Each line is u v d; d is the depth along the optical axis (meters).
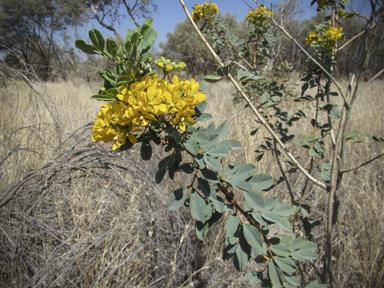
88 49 0.91
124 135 0.95
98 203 1.97
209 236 2.44
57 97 6.23
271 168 3.11
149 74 0.91
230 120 3.99
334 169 1.24
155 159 3.02
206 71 15.29
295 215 1.87
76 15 14.51
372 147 3.52
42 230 1.88
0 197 2.14
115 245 1.87
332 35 1.58
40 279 1.67
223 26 2.43
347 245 2.07
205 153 1.03
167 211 2.18
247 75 1.08
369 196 2.46
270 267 1.24
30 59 25.66
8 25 21.89
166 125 0.98
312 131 3.96
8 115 3.66
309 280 1.99
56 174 2.24
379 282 1.89
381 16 1.06
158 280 1.92
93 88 9.88
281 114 1.91
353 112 5.11
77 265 1.70
